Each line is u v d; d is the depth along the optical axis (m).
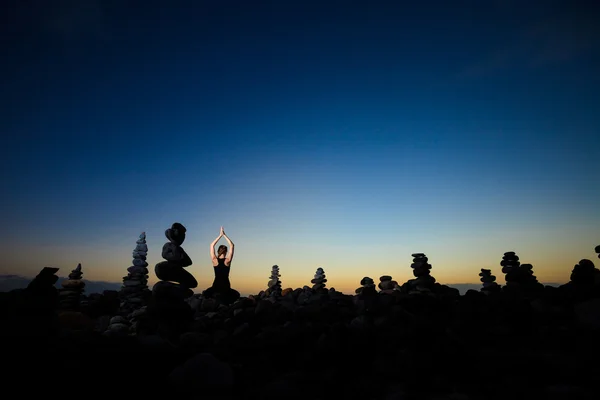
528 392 6.35
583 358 7.96
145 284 18.00
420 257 16.44
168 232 12.20
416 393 6.52
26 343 6.45
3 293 7.96
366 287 16.77
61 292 14.62
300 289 20.16
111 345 7.38
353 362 8.01
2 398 5.30
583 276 13.74
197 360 6.67
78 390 5.73
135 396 5.99
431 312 12.87
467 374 7.30
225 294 18.47
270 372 7.80
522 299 12.78
